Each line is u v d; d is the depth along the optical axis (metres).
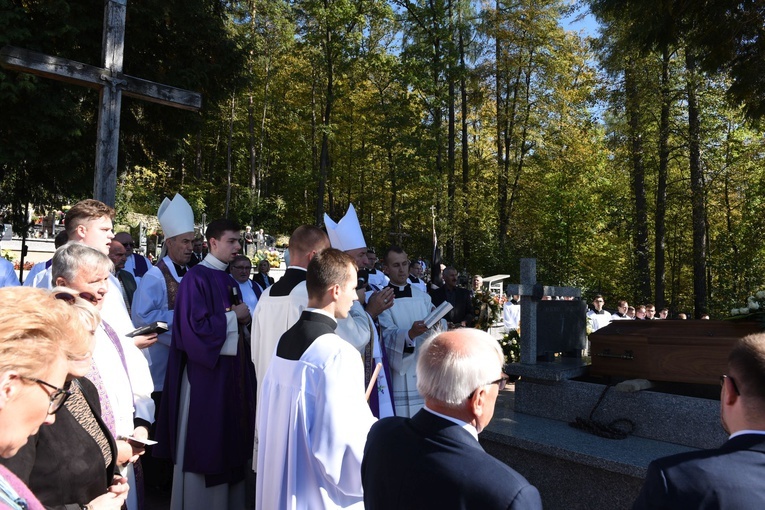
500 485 1.51
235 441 3.92
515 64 27.00
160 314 4.88
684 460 1.55
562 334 4.61
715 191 22.98
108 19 6.26
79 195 13.95
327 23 27.23
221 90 15.75
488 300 7.18
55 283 2.58
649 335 3.93
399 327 4.49
